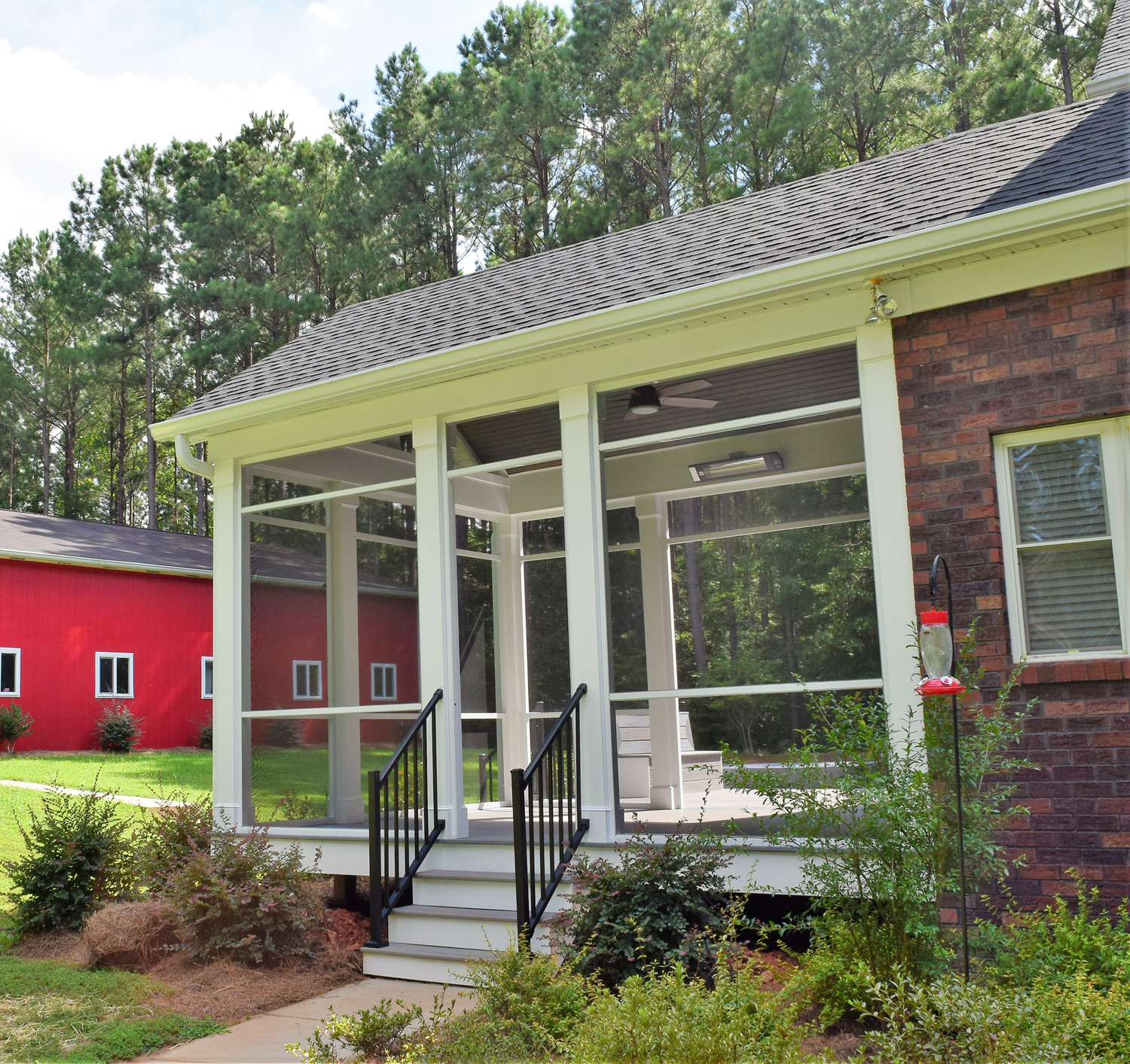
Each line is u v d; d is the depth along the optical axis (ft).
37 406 124.06
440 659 23.65
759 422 20.01
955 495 17.76
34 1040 16.55
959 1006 11.17
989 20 70.38
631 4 79.51
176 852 24.00
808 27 69.67
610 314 20.71
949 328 18.13
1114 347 16.65
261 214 99.81
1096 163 18.49
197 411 27.61
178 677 77.71
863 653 24.16
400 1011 15.26
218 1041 16.80
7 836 35.37
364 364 25.43
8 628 68.08
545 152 81.87
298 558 26.84
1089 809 16.05
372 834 20.95
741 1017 11.37
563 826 22.09
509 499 28.91
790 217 24.16
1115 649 16.61
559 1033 14.02
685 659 27.17
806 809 15.78
